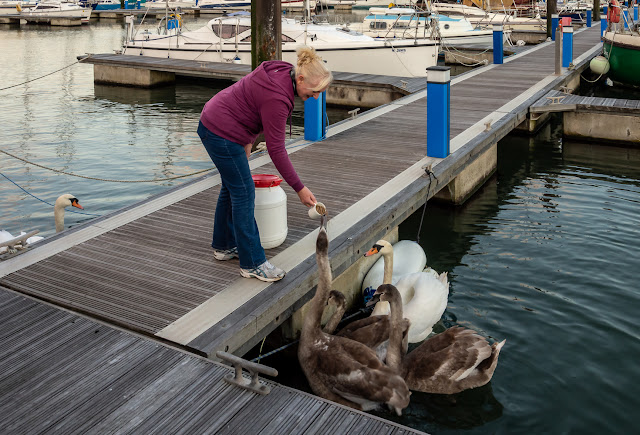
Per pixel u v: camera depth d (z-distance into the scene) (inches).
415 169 306.0
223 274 195.3
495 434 168.7
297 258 206.7
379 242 222.2
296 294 189.9
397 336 175.5
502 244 302.0
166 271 197.2
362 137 375.9
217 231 200.5
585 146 498.0
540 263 277.4
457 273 270.7
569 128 510.9
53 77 932.0
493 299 244.7
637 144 488.7
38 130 592.1
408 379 182.2
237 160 175.5
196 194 272.4
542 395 184.7
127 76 845.2
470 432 169.5
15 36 1576.0
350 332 193.8
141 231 230.1
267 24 377.4
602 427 170.7
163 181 434.3
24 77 922.1
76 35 1617.9
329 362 169.8
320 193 271.7
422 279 216.8
